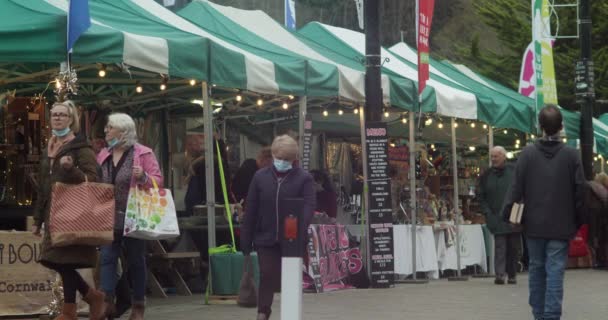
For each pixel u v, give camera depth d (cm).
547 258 1027
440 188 2480
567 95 4072
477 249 2173
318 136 2159
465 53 4381
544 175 1021
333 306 1348
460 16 5075
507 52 4850
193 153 1920
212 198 1385
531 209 1026
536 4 2228
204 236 1620
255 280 1358
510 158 2769
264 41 1678
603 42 4075
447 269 2100
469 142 2644
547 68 2220
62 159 917
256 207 1034
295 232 785
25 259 1131
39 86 1555
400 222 2006
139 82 1491
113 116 1045
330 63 1645
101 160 1044
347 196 2181
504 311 1287
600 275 2167
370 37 1708
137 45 1171
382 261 1714
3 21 1071
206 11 1683
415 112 1841
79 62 1112
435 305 1368
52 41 1070
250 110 1931
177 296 1506
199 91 1709
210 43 1313
